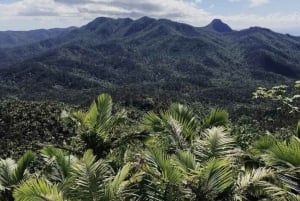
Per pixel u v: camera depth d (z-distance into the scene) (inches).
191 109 458.9
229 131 390.0
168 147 388.2
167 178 285.4
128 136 473.7
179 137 392.2
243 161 357.1
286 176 294.8
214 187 281.3
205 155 334.0
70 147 504.1
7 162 486.9
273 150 315.9
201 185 283.1
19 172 458.3
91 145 487.5
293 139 351.9
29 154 471.5
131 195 290.5
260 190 288.0
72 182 293.9
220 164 286.0
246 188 287.3
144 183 290.4
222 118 446.9
